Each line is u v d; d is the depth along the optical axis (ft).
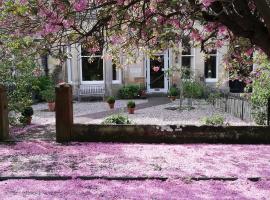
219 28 18.61
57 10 15.46
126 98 73.51
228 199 19.86
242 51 21.34
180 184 22.40
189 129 32.68
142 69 74.28
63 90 32.65
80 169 25.17
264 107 39.29
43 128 41.73
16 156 28.60
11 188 21.84
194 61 72.74
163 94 75.97
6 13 16.57
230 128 32.50
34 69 43.57
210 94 65.05
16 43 18.48
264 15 12.94
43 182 22.94
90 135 33.04
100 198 20.15
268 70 36.19
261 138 32.50
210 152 29.53
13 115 45.68
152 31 19.47
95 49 18.99
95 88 72.74
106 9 17.34
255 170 24.80
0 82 40.91
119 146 31.58
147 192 21.04
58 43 18.70
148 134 32.83
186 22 18.90
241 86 73.92
